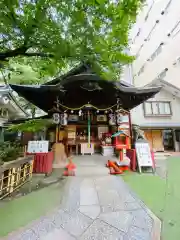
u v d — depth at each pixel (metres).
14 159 4.01
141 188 3.63
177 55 10.51
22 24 1.84
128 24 2.02
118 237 1.92
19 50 2.18
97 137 10.13
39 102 7.40
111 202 2.92
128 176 4.63
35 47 2.16
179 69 10.43
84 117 9.09
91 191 3.47
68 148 9.44
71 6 1.72
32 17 1.80
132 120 10.76
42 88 5.88
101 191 3.47
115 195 3.24
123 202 2.91
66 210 2.62
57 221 2.28
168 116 11.12
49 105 7.71
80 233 2.00
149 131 11.37
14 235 1.96
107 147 8.56
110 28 1.94
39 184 3.97
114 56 2.29
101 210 2.62
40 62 2.96
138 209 2.64
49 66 2.66
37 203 2.89
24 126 6.48
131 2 1.75
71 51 2.05
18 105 8.96
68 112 8.50
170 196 2.65
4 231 2.04
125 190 3.52
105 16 1.80
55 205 2.81
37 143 5.14
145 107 11.11
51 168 5.39
